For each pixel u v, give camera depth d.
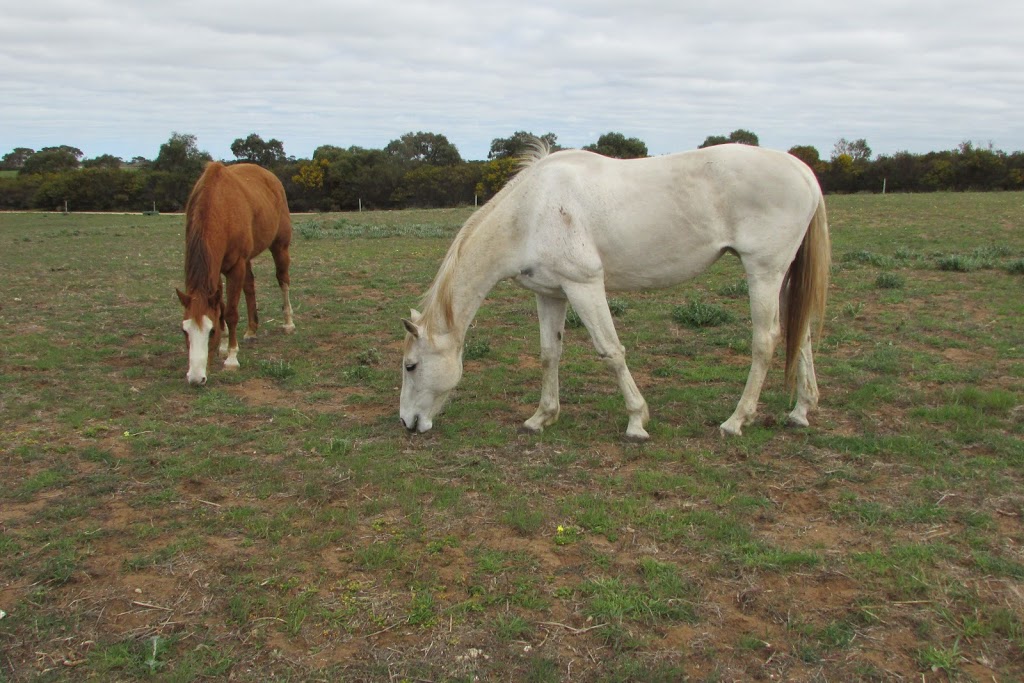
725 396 5.89
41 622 3.02
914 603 3.05
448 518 3.90
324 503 4.12
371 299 10.83
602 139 32.25
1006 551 3.40
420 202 47.53
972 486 4.07
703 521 3.78
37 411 5.67
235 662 2.77
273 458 4.77
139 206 45.38
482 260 5.01
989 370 6.23
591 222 4.73
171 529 3.81
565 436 5.11
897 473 4.30
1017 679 2.59
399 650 2.82
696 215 4.70
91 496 4.21
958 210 22.75
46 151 58.66
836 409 5.48
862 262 12.68
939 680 2.60
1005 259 12.76
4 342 7.82
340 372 6.83
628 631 2.89
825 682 2.60
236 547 3.63
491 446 4.94
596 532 3.70
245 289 7.95
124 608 3.13
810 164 45.00
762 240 4.66
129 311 9.73
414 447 4.96
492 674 2.68
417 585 3.25
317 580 3.33
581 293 4.82
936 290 9.93
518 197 4.93
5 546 3.62
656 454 4.69
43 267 14.55
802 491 4.12
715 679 2.63
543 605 3.08
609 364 4.92
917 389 5.81
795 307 4.91
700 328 8.31
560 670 2.69
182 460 4.71
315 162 48.12
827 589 3.17
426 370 5.06
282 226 8.33
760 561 3.36
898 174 42.88
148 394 6.11
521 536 3.71
